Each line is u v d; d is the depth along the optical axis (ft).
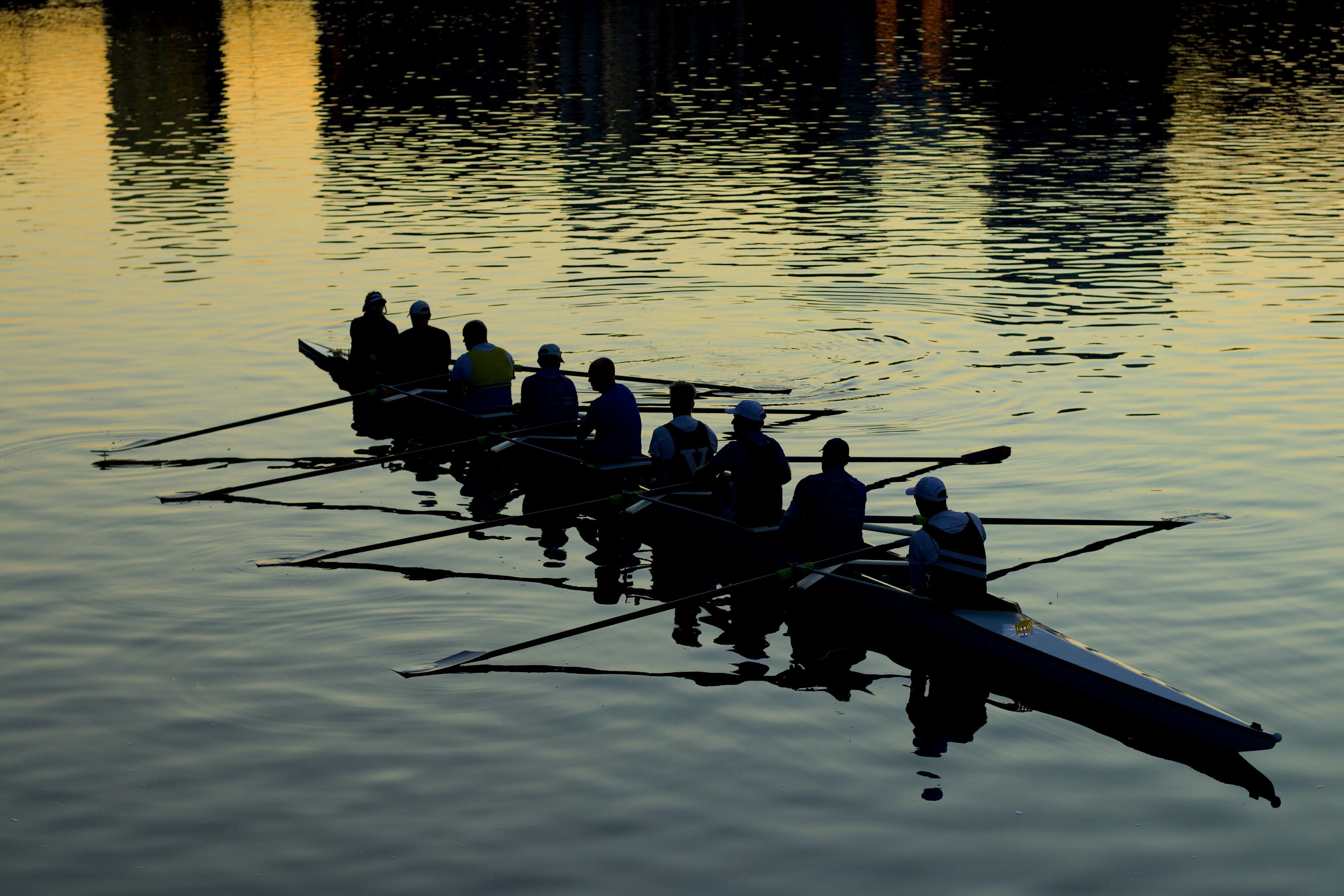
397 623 124.26
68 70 642.22
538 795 93.76
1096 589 127.44
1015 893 82.02
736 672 114.01
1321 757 98.07
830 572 127.34
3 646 118.42
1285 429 172.35
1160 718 102.94
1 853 87.56
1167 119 474.90
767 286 262.47
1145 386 193.26
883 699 108.58
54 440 179.52
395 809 92.22
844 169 397.19
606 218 332.60
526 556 142.82
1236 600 123.95
